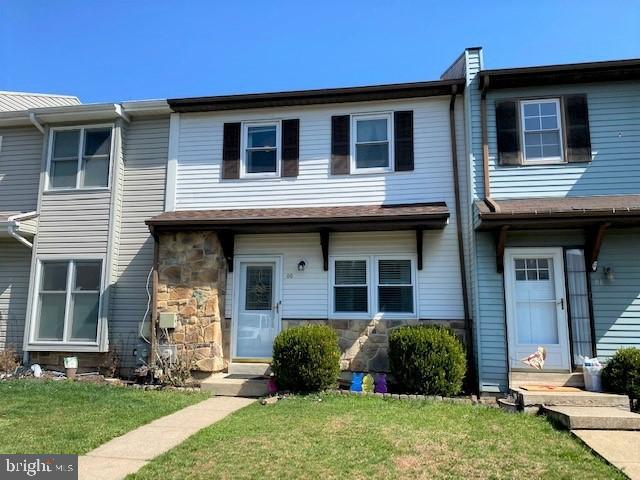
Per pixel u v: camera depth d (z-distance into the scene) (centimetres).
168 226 911
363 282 925
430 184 932
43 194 1040
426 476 423
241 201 994
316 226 884
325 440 523
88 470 437
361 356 884
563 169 854
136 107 1034
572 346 790
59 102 1360
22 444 502
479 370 801
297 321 929
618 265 802
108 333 977
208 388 837
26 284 1052
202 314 906
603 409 644
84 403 702
